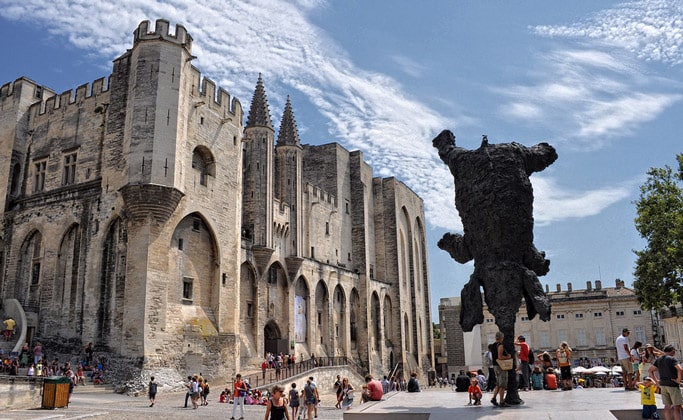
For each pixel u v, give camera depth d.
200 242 40.31
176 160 37.12
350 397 28.83
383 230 77.62
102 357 34.56
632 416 12.29
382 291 73.88
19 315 38.06
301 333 56.41
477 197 15.89
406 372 74.25
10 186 44.19
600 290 82.69
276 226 53.91
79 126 41.78
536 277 15.42
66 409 23.81
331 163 70.56
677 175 35.59
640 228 36.00
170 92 37.97
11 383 24.45
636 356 19.11
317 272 60.28
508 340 14.88
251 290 49.44
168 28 39.06
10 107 45.88
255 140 52.09
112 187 37.59
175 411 25.94
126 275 35.12
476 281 15.95
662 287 34.06
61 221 40.09
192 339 37.16
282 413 16.56
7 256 42.47
